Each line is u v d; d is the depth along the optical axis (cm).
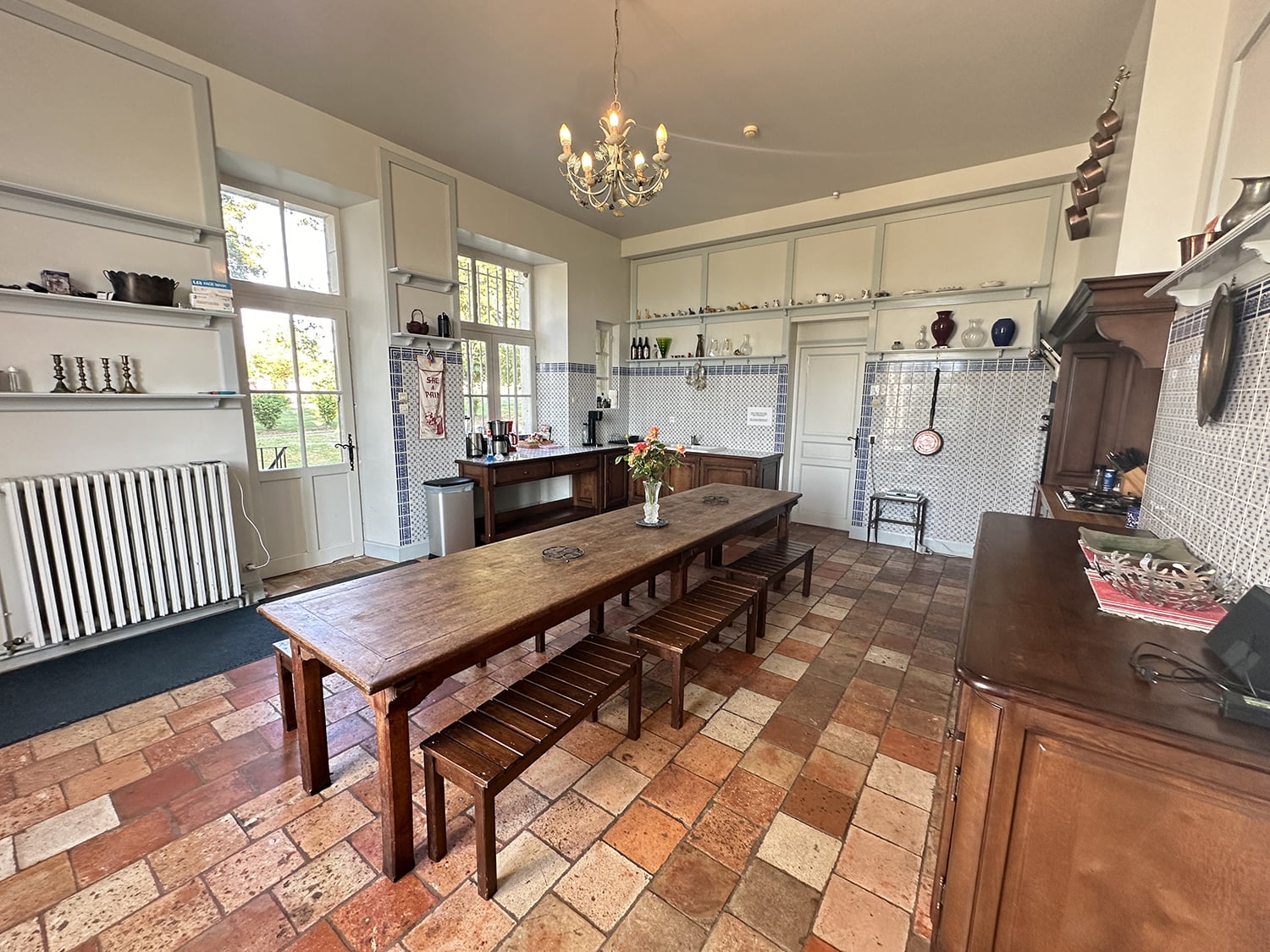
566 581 194
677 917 133
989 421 437
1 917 130
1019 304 409
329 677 245
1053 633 110
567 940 127
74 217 253
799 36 258
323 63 287
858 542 494
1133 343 209
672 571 248
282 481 379
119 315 270
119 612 267
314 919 132
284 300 369
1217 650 98
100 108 256
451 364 444
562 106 328
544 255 509
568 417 554
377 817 164
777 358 534
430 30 258
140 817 162
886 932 129
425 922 131
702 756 194
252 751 193
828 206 467
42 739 198
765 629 299
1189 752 77
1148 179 208
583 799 173
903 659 269
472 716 158
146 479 271
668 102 319
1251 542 120
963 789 99
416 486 426
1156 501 201
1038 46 262
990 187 397
